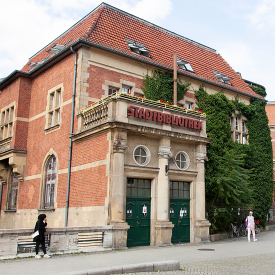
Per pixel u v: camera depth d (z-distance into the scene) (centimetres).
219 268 914
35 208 1817
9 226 2075
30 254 991
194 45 2423
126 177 1347
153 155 1450
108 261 949
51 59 1806
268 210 2247
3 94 2278
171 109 1493
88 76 1614
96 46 1622
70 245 1077
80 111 1559
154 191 1431
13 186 2142
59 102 1798
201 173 1596
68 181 1555
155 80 1841
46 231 1023
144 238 1384
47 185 1781
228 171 1689
